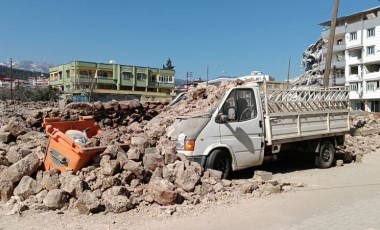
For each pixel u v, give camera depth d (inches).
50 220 257.6
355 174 445.7
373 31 2608.3
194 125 375.6
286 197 329.4
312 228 250.7
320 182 398.3
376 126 825.5
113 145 325.1
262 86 429.7
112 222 255.8
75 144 308.5
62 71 3218.5
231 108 391.9
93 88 2368.4
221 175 352.8
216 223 261.3
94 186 290.8
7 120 536.1
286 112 442.3
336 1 853.8
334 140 508.7
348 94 533.0
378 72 2561.5
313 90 487.5
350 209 293.4
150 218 266.1
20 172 307.3
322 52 2603.3
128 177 304.2
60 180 294.5
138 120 641.6
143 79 3331.7
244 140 395.9
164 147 343.0
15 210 272.4
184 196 301.0
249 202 310.7
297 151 485.4
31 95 2196.1
